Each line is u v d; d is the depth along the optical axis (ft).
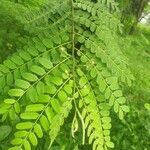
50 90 4.58
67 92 4.65
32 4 13.61
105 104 4.91
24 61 4.93
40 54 5.05
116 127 19.19
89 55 5.23
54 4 6.00
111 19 5.95
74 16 5.68
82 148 14.37
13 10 17.78
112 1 6.44
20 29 16.58
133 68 28.78
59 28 5.55
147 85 29.27
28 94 4.52
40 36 5.30
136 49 35.45
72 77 4.85
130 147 18.99
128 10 29.12
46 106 4.49
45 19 5.90
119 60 5.38
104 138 4.78
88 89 4.84
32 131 4.39
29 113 4.42
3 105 4.51
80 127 5.10
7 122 9.69
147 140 20.12
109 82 5.02
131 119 21.01
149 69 34.83
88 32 5.52
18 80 4.57
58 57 5.04
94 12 5.80
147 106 14.65
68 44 5.26
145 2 39.47
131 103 24.44
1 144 10.19
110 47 5.41
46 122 4.44
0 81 4.75
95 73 5.04
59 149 10.48
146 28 52.42
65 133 11.95
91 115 4.76
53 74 4.79
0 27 17.52
